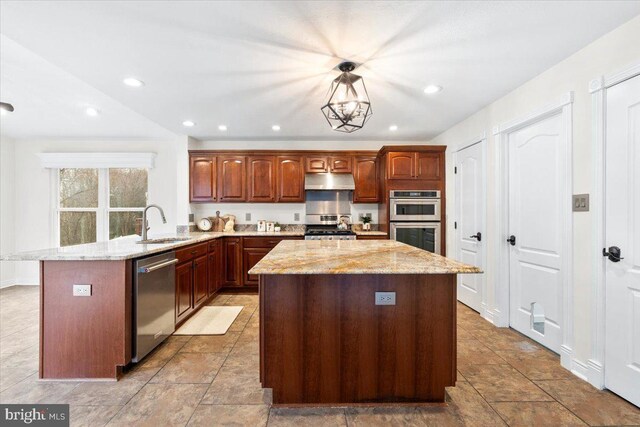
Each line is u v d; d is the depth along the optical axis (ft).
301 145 15.90
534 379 6.77
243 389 6.42
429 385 5.91
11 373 7.07
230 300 13.08
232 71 7.82
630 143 5.85
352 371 5.89
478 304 11.13
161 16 5.60
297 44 6.59
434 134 14.53
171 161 15.72
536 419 5.48
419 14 5.61
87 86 9.28
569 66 7.16
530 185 8.73
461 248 12.36
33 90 9.58
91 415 5.61
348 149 15.92
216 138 15.37
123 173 15.90
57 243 15.84
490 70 7.83
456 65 7.57
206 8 5.40
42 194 15.70
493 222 10.14
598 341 6.43
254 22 5.81
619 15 5.66
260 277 5.86
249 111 10.99
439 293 5.92
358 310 5.87
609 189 6.24
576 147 6.98
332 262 5.87
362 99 9.76
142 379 6.81
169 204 15.70
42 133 14.64
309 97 9.61
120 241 10.04
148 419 5.50
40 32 6.08
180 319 9.73
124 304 6.84
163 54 6.97
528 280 8.91
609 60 6.21
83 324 6.81
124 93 9.30
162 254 8.43
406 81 8.50
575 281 7.04
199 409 5.77
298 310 5.85
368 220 15.76
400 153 13.88
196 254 11.05
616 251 6.08
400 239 13.87
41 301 6.80
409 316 5.90
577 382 6.64
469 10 5.51
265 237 14.25
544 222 8.23
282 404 5.87
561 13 5.60
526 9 5.49
